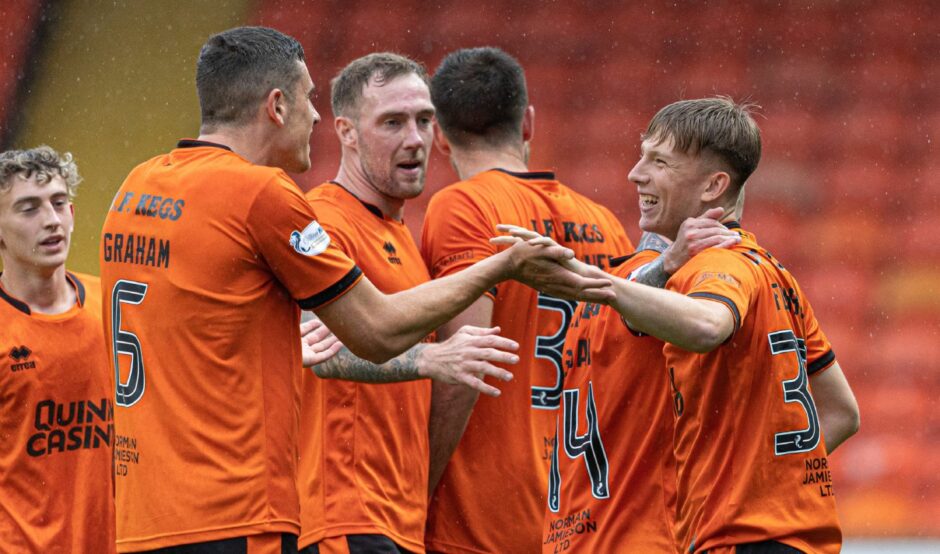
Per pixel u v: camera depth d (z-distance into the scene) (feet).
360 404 52.19
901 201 165.27
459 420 55.11
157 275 40.65
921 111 176.96
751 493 39.47
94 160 178.09
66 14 193.16
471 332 46.14
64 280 61.21
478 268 41.29
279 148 42.98
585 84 182.29
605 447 44.21
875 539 109.40
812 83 180.55
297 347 41.88
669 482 43.11
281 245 39.81
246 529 39.60
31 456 57.98
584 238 58.70
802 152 171.83
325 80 183.01
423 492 54.80
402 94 54.24
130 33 192.24
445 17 190.80
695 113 43.06
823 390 45.19
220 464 39.75
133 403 41.16
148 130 183.11
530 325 57.16
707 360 40.01
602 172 171.22
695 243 41.45
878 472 130.41
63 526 58.29
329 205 53.93
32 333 58.70
